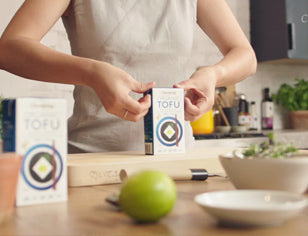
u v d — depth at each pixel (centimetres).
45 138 62
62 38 226
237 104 280
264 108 295
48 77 103
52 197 63
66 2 121
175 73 139
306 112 284
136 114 96
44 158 62
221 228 47
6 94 211
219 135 234
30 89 216
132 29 131
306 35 277
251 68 126
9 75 211
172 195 50
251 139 234
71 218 53
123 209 50
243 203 53
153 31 134
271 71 305
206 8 136
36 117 61
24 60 103
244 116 271
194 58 274
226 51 132
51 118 63
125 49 131
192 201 63
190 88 106
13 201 56
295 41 274
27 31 108
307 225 48
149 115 99
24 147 60
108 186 80
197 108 106
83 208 59
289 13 272
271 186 63
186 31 137
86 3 127
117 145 133
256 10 294
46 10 112
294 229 46
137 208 48
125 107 95
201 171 84
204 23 138
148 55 133
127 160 90
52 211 57
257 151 69
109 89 94
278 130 286
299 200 50
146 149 102
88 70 97
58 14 117
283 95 298
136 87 96
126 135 133
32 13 111
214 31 134
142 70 134
